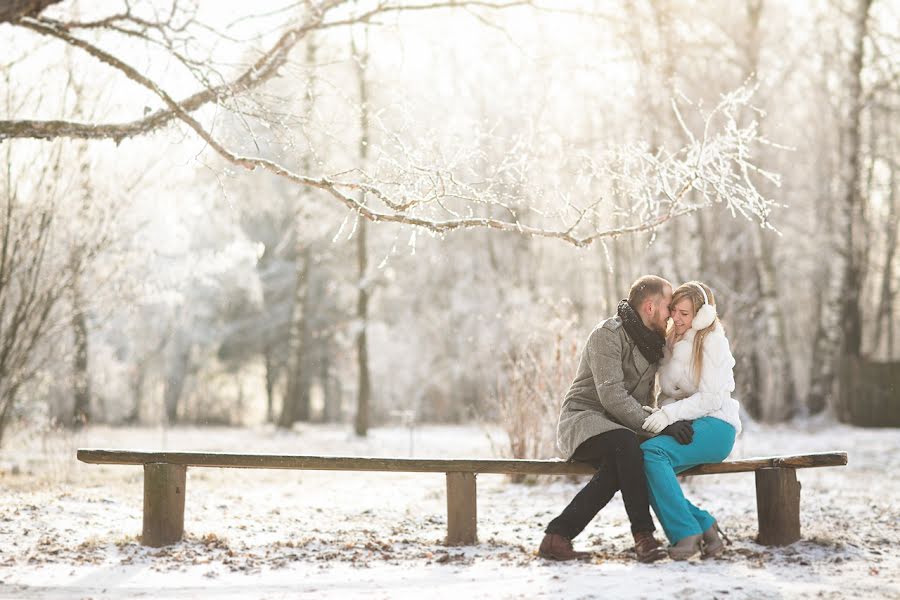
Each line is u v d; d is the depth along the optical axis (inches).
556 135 405.1
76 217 611.8
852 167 1424.7
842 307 1444.4
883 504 445.7
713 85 1187.9
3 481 540.4
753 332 1382.9
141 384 2124.8
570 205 361.1
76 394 1122.7
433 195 350.6
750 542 320.5
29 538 336.2
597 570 279.4
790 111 1625.2
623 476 298.5
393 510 453.1
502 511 446.6
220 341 2111.2
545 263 1899.6
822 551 300.8
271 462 322.3
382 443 1127.6
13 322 592.7
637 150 374.9
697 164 356.8
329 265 1943.9
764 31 1325.0
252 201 1031.6
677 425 304.0
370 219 346.9
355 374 1934.1
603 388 306.8
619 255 1530.5
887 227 1779.0
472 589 256.7
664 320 318.0
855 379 1391.5
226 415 2780.5
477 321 1704.0
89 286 683.4
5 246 562.9
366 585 266.4
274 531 369.1
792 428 1312.7
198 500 478.9
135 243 738.2
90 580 274.2
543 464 323.0
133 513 406.3
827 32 1502.2
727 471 317.4
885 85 1412.4
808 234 1614.2
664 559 292.7
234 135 379.9
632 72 585.0
